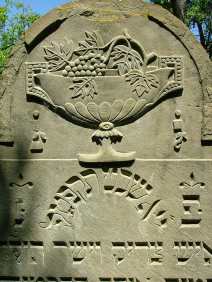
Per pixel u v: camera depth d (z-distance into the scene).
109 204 1.58
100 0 1.60
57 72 1.59
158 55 1.59
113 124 1.58
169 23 1.59
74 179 1.59
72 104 1.58
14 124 1.60
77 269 1.58
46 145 1.59
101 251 1.58
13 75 1.59
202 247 1.57
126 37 1.59
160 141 1.58
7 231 1.59
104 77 1.58
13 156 1.60
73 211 1.59
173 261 1.57
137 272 1.58
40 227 1.59
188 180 1.58
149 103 1.58
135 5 1.60
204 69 1.58
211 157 1.57
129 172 1.58
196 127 1.58
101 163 1.58
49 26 1.59
